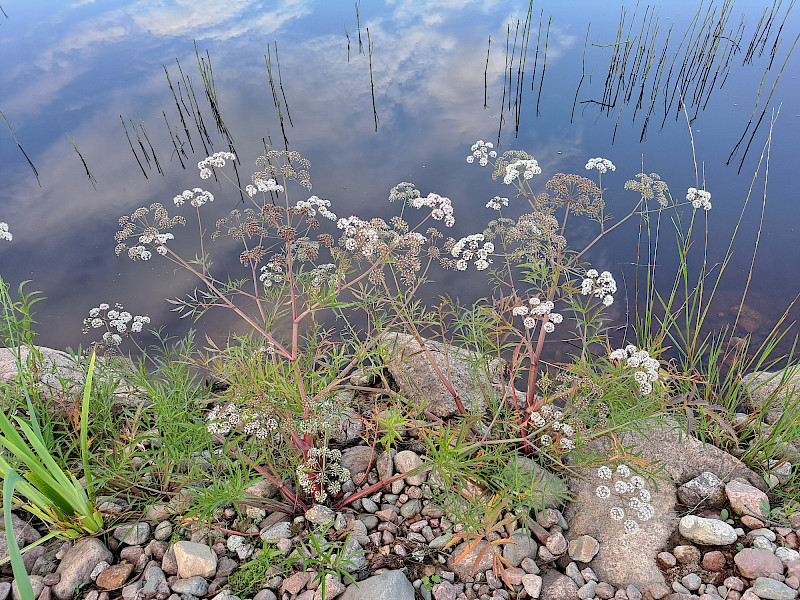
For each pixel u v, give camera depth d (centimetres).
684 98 260
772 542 95
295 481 111
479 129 246
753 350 149
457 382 132
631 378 105
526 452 114
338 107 268
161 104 277
